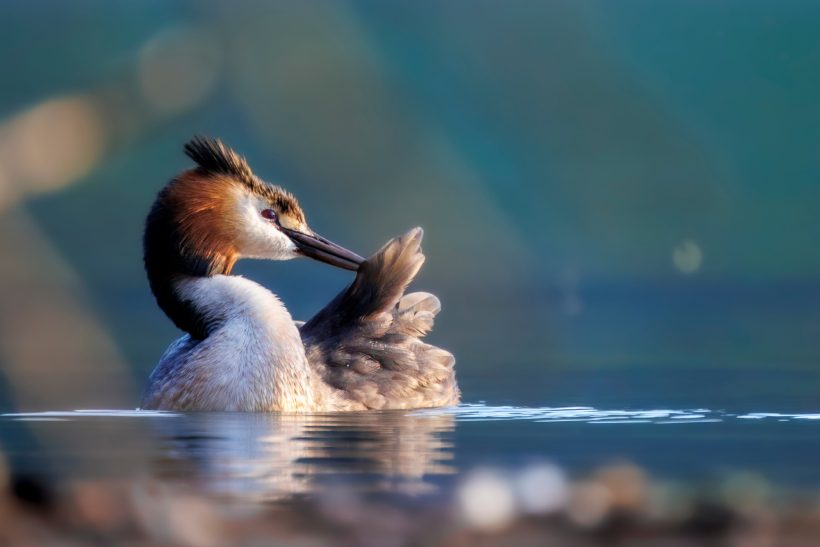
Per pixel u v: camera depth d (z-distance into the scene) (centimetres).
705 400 1250
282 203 1252
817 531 630
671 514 658
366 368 1220
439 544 604
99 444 916
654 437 961
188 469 794
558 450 887
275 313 1154
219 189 1216
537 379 1511
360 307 1271
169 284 1200
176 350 1195
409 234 1291
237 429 1005
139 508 654
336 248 1277
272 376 1133
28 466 804
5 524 628
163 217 1206
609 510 663
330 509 661
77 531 622
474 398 1306
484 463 820
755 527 637
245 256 1241
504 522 641
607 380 1478
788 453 869
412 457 849
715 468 798
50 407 1227
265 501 681
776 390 1336
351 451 878
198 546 601
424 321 1298
